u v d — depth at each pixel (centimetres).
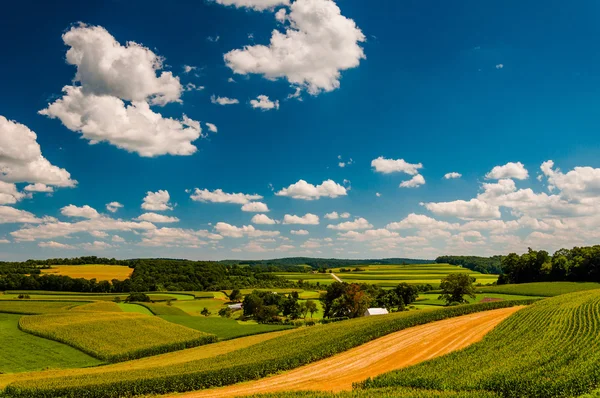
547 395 3281
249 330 9519
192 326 9938
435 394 3400
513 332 5466
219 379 4616
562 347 4469
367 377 4319
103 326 8756
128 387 4456
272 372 4859
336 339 6028
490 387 3522
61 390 4375
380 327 6406
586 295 8212
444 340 5572
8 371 6041
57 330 8212
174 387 4519
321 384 4219
